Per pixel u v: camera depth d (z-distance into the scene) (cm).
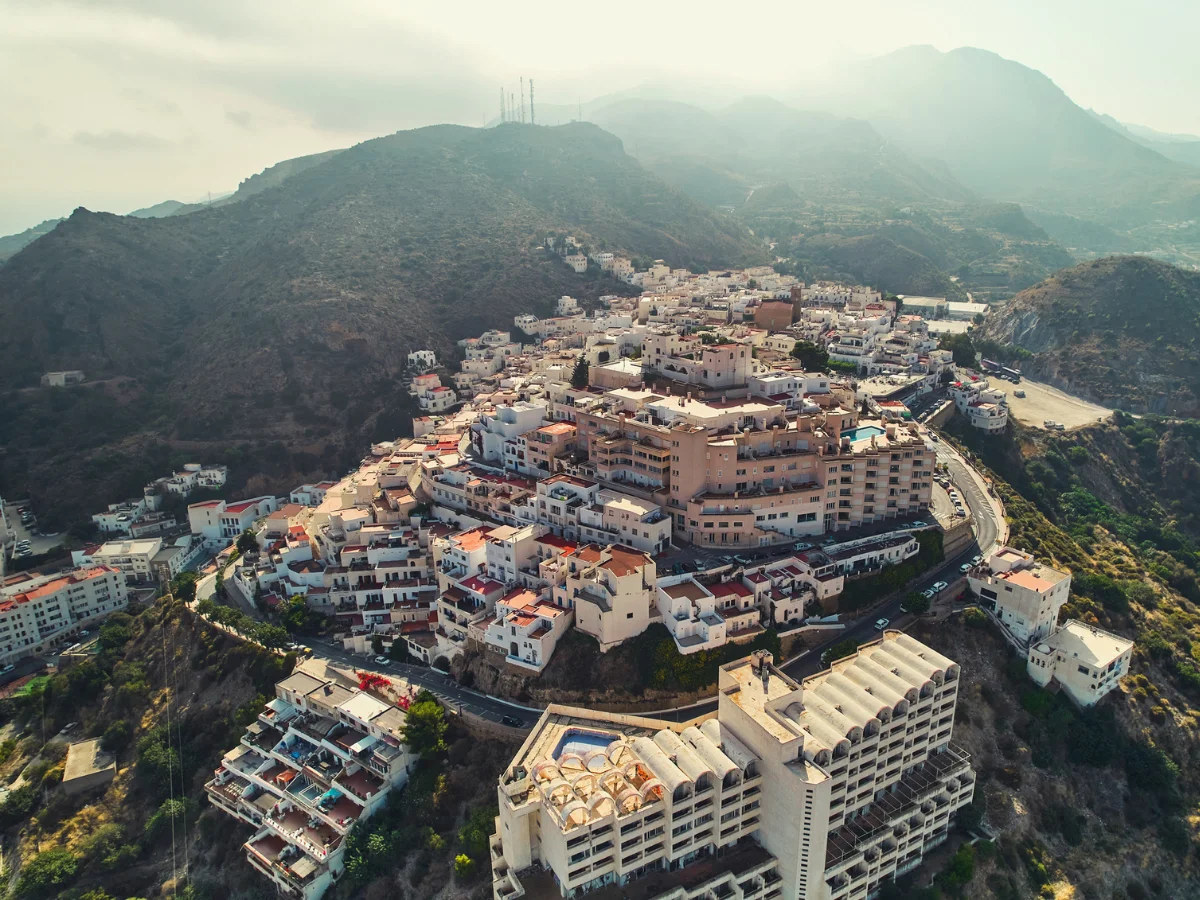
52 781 17288
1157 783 14238
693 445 17388
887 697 11650
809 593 15925
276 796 15000
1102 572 19900
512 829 10369
